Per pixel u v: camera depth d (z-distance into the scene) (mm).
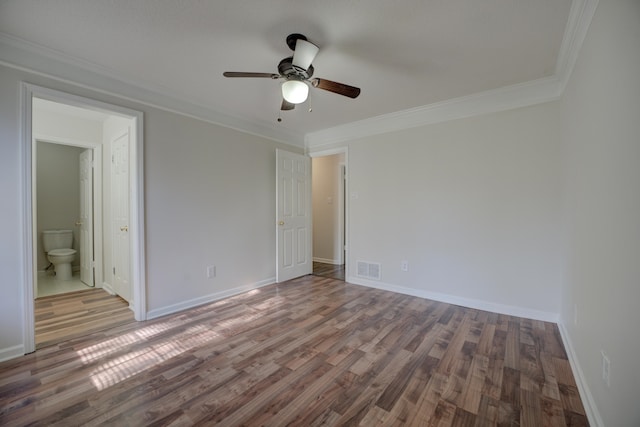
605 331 1400
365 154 4047
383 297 3564
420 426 1467
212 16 1832
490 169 3082
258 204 4012
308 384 1812
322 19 1860
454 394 1715
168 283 3018
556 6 1724
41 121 3377
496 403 1637
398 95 3092
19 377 1877
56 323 2758
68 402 1644
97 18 1845
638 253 1078
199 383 1822
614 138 1337
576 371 1862
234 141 3684
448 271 3361
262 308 3178
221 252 3531
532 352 2203
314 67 2479
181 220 3125
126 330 2604
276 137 4273
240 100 3227
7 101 2072
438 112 3389
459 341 2387
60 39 2078
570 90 2293
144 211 2822
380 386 1794
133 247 2854
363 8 1753
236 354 2180
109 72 2539
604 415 1353
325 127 4320
